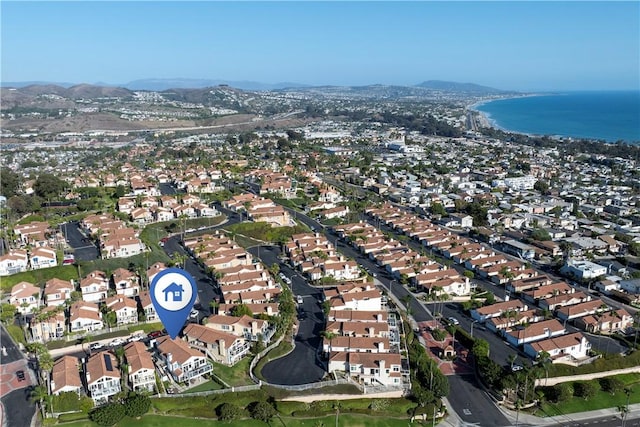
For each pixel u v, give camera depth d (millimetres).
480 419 128250
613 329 173875
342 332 161500
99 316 172625
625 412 127812
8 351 157000
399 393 134875
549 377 140375
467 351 159250
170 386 135750
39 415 126375
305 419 126938
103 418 120250
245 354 152750
